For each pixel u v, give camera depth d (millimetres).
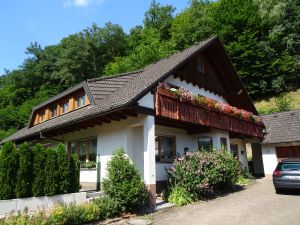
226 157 15797
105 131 14906
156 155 15414
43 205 9562
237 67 42594
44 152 10469
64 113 19375
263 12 51188
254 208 11336
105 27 60031
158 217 10562
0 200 9109
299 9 46969
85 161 16172
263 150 24750
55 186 10344
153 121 12852
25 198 9562
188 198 12867
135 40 60531
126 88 15172
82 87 17453
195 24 46250
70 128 16062
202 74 19156
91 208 9719
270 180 21078
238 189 16641
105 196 11008
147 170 12227
